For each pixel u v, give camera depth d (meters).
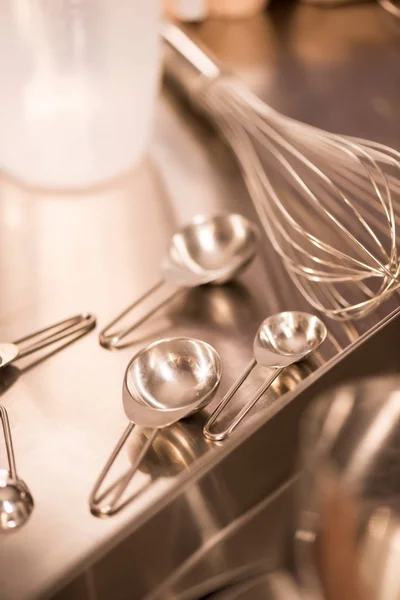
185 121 0.74
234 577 0.46
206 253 0.58
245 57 0.81
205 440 0.49
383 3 0.86
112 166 0.66
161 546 0.45
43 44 0.59
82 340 0.55
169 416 0.48
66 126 0.62
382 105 0.73
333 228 0.61
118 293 0.58
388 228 0.60
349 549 0.39
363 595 0.39
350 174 0.63
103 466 0.48
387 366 0.50
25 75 0.60
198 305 0.56
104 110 0.63
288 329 0.52
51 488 0.48
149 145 0.70
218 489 0.46
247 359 0.53
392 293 0.55
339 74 0.77
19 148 0.64
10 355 0.53
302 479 0.40
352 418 0.41
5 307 0.58
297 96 0.75
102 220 0.64
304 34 0.84
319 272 0.54
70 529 0.46
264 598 0.45
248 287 0.57
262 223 0.62
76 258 0.61
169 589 0.46
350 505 0.39
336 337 0.53
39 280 0.60
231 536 0.47
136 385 0.50
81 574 0.43
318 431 0.40
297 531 0.42
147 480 0.47
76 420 0.51
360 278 0.53
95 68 0.61
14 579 0.45
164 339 0.51
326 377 0.48
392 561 0.39
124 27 0.60
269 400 0.50
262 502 0.47
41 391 0.52
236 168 0.68
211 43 0.83
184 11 0.86
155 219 0.63
